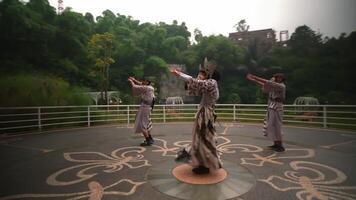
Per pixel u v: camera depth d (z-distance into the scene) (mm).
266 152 5777
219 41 34906
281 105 5918
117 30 35781
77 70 23219
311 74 27281
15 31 21203
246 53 35781
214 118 4195
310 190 3705
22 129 9102
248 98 30141
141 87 6379
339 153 5703
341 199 3430
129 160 5172
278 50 35875
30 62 21375
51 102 10453
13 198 3453
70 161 5121
